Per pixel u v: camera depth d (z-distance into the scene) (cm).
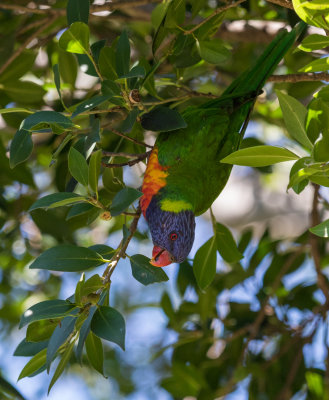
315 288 772
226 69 854
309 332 729
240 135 623
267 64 605
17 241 853
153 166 589
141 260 464
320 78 599
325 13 421
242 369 707
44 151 868
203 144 596
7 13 695
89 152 449
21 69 646
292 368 715
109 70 512
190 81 852
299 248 744
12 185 785
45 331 445
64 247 434
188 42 555
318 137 446
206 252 555
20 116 673
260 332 753
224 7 513
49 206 432
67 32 467
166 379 743
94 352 461
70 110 492
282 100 460
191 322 771
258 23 761
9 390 605
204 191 600
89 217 500
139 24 840
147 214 606
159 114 497
